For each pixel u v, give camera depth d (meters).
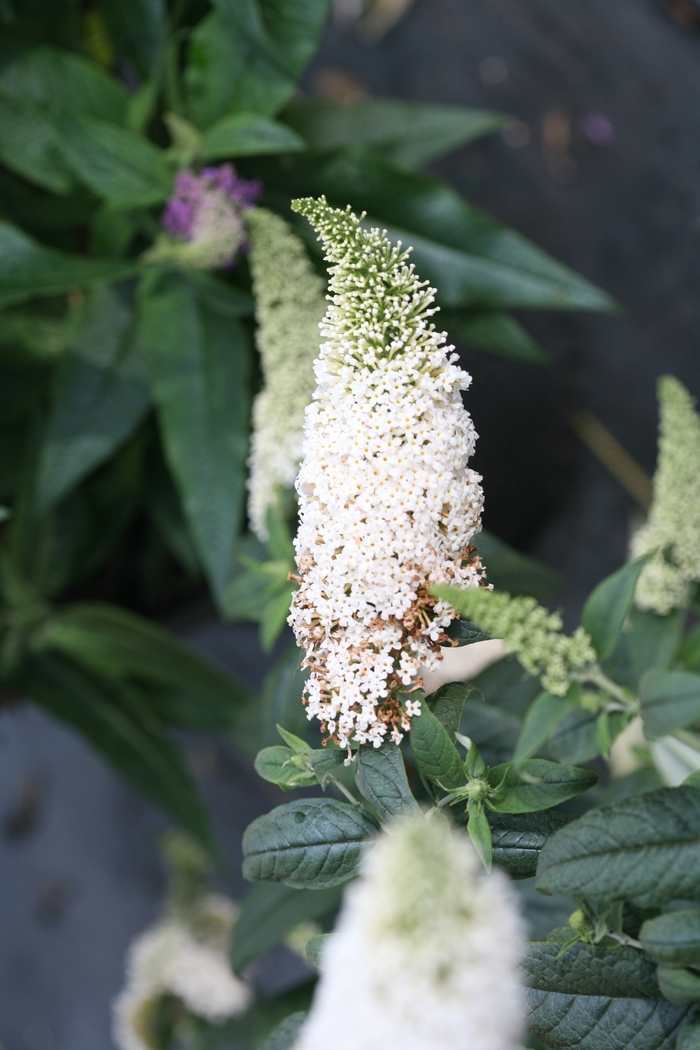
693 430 0.79
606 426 1.44
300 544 0.66
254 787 1.47
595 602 0.66
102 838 1.52
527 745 0.66
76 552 1.11
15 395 1.03
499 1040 0.58
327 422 0.65
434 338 0.65
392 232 0.90
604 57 1.48
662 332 1.43
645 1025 0.65
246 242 0.88
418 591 0.65
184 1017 1.17
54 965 1.50
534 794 0.65
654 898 0.62
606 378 1.45
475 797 0.65
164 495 1.12
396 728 0.65
